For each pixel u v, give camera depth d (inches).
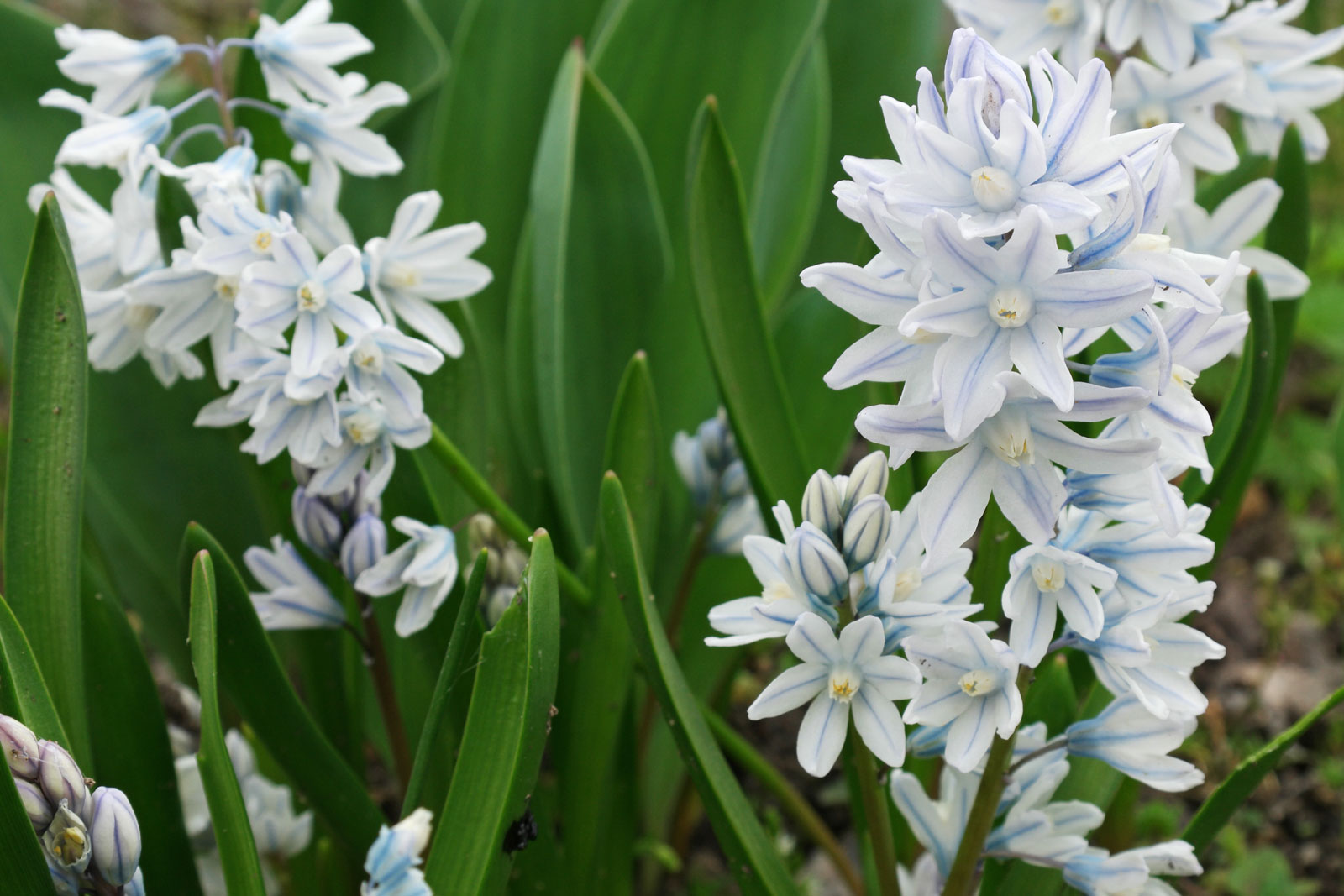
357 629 17.3
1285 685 24.0
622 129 18.9
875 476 14.8
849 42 23.6
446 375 17.8
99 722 16.5
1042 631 14.5
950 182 13.8
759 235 22.1
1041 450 13.9
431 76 20.8
